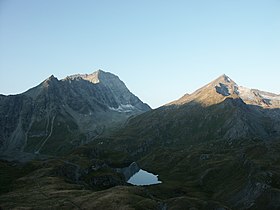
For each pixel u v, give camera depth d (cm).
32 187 16400
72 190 15025
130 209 11519
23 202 13188
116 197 12769
